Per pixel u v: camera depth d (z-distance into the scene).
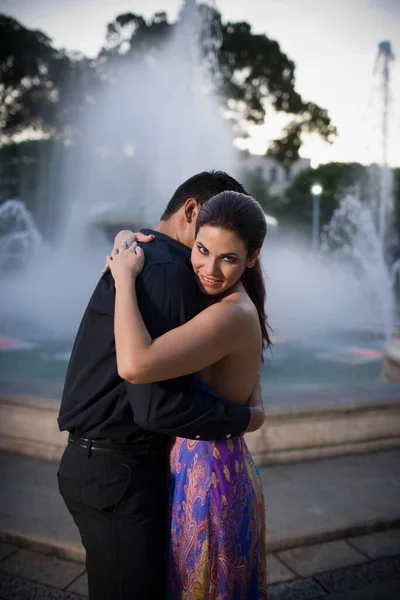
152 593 1.38
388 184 26.44
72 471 1.39
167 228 1.54
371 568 2.43
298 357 7.11
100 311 1.34
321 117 24.03
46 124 23.97
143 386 1.22
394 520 2.73
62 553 2.43
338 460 3.43
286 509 2.80
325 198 32.91
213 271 1.27
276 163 26.20
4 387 3.57
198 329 1.23
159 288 1.27
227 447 1.39
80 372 1.38
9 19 20.86
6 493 2.88
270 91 23.03
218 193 1.45
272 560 2.48
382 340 8.55
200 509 1.33
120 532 1.34
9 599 2.16
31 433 3.35
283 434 3.32
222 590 1.33
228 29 21.06
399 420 3.60
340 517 2.72
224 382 1.37
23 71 22.08
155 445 1.41
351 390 3.77
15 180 25.28
